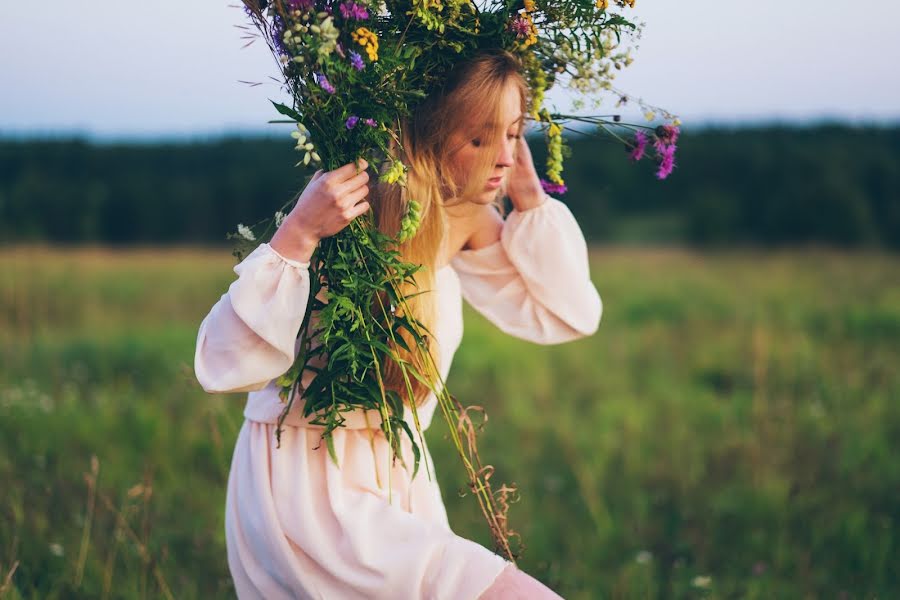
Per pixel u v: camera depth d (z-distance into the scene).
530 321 2.47
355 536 1.93
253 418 2.11
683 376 7.43
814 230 27.14
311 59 1.84
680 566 3.39
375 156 2.09
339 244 1.96
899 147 28.44
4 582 2.88
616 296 13.05
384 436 2.08
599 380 7.27
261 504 2.02
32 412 5.43
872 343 8.30
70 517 3.60
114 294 13.04
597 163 32.97
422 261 2.11
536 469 4.90
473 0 2.09
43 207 30.39
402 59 1.92
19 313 9.84
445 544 1.91
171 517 3.77
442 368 2.34
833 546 3.62
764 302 11.73
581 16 2.15
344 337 1.93
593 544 3.78
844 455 4.84
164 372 7.04
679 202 32.06
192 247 30.64
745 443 5.10
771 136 30.72
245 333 1.87
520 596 1.83
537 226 2.38
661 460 4.97
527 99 2.18
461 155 2.09
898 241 26.33
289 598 2.03
